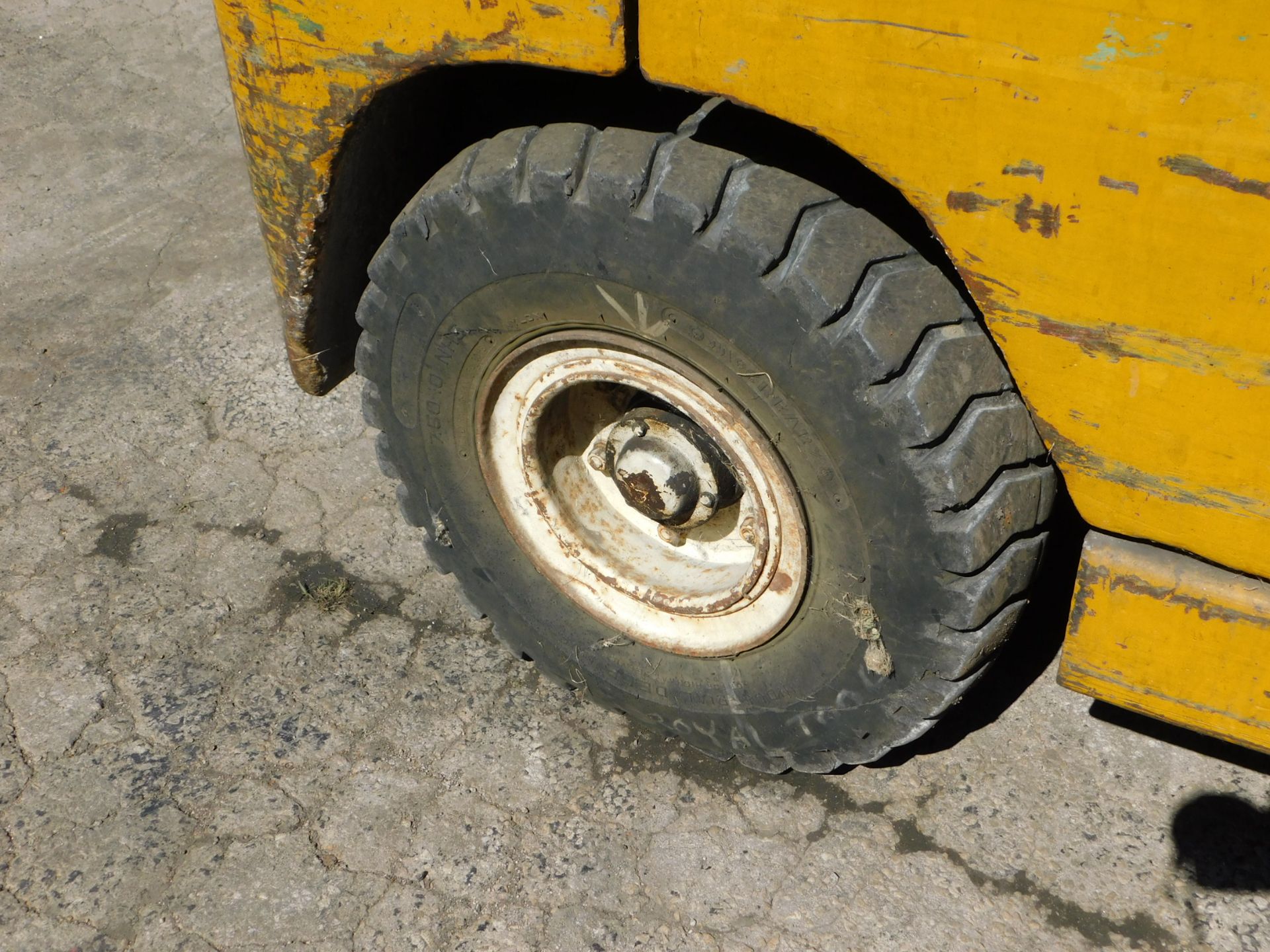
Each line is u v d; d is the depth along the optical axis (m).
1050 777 2.56
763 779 2.60
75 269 4.38
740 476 2.12
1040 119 1.48
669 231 1.84
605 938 2.29
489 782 2.60
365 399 2.58
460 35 1.86
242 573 3.15
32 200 4.79
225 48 2.13
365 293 2.37
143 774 2.62
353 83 2.02
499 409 2.39
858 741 2.29
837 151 2.10
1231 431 1.61
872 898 2.35
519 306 2.15
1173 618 1.90
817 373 1.84
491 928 2.31
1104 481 1.78
